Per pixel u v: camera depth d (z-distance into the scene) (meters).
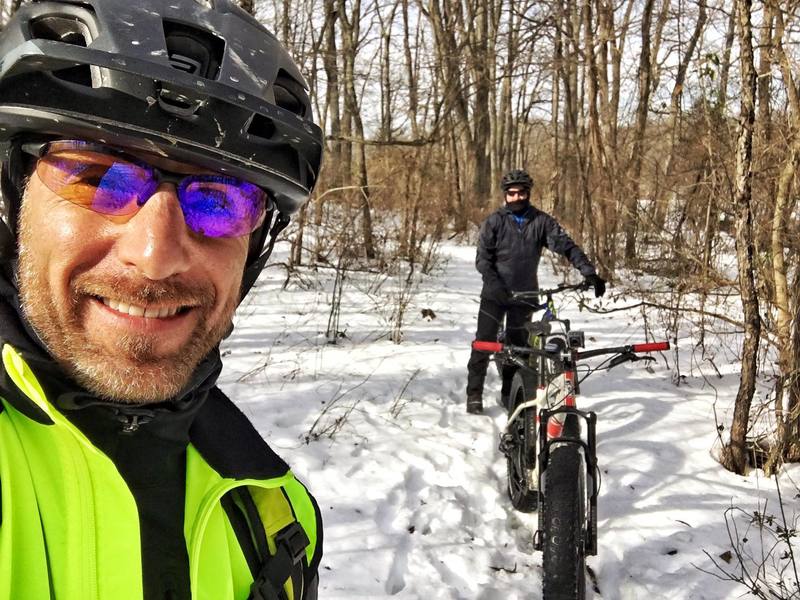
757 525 2.95
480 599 2.48
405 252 9.37
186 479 0.89
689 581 2.57
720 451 3.70
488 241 4.28
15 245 0.83
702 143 4.59
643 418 4.21
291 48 7.79
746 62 3.21
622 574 2.65
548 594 2.15
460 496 3.26
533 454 2.90
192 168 0.84
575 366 2.73
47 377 0.78
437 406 4.39
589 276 3.71
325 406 4.14
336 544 2.69
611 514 3.09
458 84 9.27
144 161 0.80
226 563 0.88
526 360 3.25
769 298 3.80
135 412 0.80
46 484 0.75
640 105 10.40
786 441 3.41
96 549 0.75
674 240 5.77
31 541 0.71
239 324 5.94
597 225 9.68
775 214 3.58
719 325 5.88
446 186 14.48
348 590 2.39
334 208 9.22
